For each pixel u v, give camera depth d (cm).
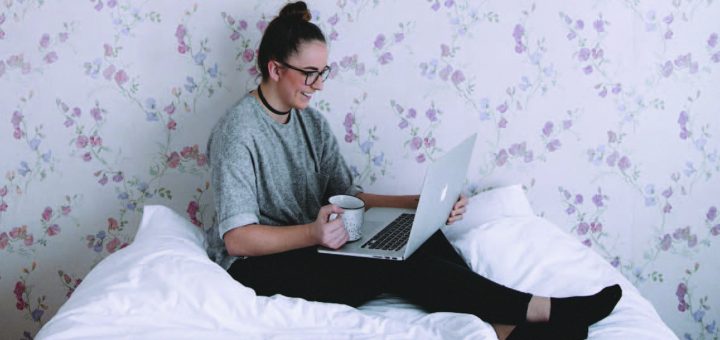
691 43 187
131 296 128
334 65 196
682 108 191
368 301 158
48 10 194
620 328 137
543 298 137
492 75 192
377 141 200
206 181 202
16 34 196
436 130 197
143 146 201
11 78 199
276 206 163
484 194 191
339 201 157
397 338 128
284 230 147
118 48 195
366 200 184
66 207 205
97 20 194
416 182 201
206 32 194
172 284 131
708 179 194
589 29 188
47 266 209
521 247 165
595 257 166
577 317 134
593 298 136
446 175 142
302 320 132
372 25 192
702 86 189
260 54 160
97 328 121
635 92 191
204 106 198
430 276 144
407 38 192
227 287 133
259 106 160
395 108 197
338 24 193
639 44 188
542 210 201
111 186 204
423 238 146
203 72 196
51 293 211
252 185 154
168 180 203
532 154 197
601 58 190
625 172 196
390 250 146
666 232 199
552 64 191
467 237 170
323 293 148
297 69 154
